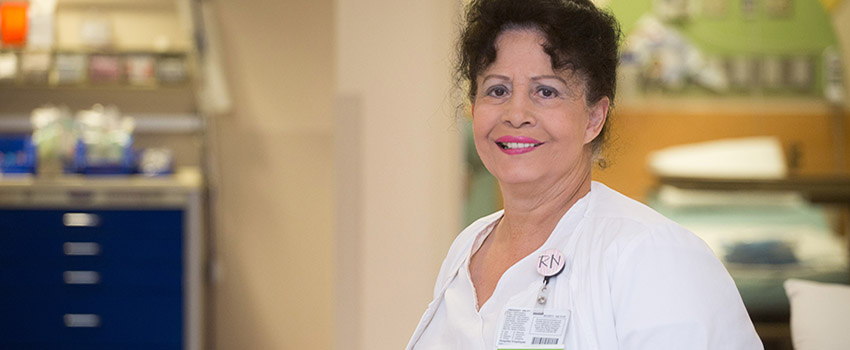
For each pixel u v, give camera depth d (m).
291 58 4.80
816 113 3.70
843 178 3.65
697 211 3.70
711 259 1.23
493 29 1.39
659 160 3.72
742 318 1.21
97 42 4.58
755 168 3.68
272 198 4.82
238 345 4.83
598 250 1.27
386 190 3.04
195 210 4.18
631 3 3.72
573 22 1.35
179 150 4.79
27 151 4.30
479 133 1.42
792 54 3.69
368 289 3.04
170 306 4.17
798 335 1.90
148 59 4.58
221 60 4.75
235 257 4.81
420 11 2.97
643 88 3.72
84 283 4.13
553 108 1.36
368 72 3.00
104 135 4.32
